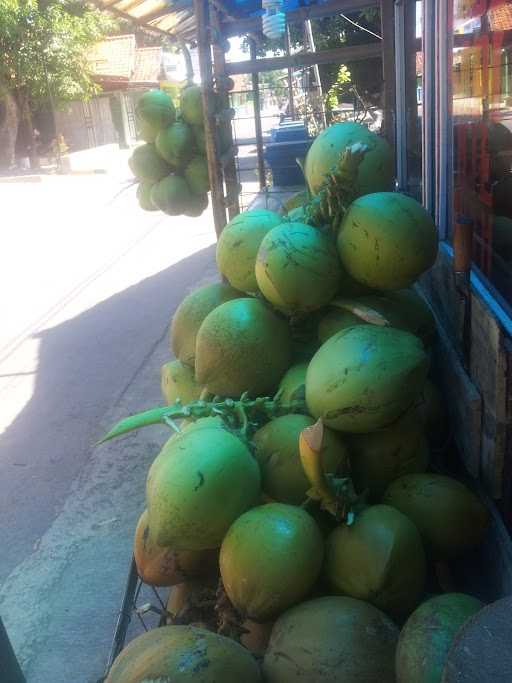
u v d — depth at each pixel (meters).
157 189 4.55
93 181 20.05
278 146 9.74
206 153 4.43
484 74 2.49
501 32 2.30
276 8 3.95
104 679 1.79
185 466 1.80
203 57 4.08
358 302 2.29
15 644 2.88
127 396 5.17
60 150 25.92
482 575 2.05
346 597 1.73
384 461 2.07
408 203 2.22
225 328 2.29
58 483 4.09
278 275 2.17
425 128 3.21
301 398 2.16
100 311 7.34
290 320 2.42
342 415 1.95
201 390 2.73
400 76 4.51
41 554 3.45
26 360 6.13
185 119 4.38
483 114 2.51
